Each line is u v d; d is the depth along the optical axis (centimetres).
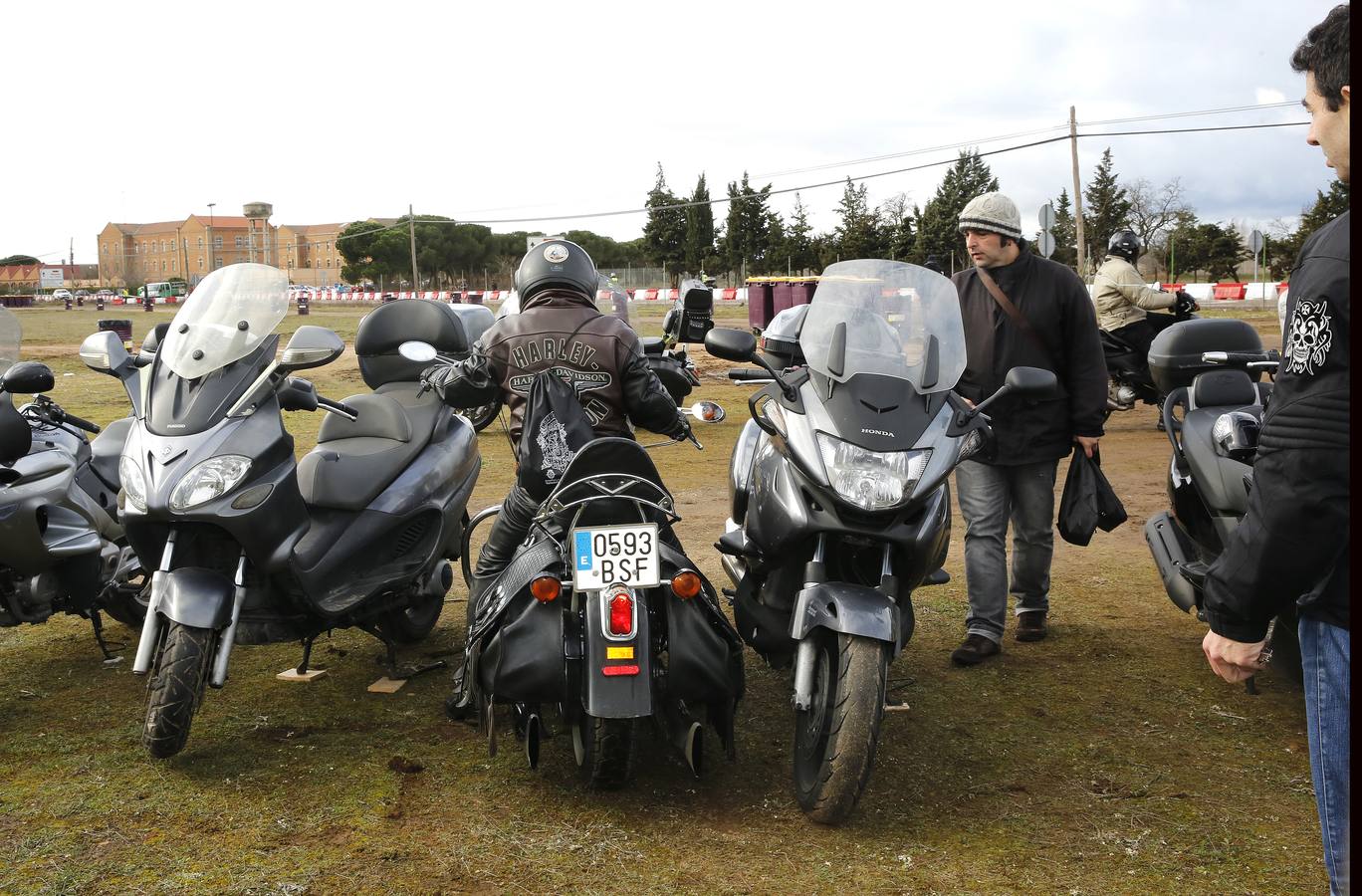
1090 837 346
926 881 319
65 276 15988
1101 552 725
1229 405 480
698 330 568
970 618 522
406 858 331
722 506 838
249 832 348
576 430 388
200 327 437
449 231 10281
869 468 364
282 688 488
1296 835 346
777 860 331
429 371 441
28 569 468
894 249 5978
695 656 358
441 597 550
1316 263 196
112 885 315
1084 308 513
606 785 368
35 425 518
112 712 459
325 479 476
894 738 427
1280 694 471
